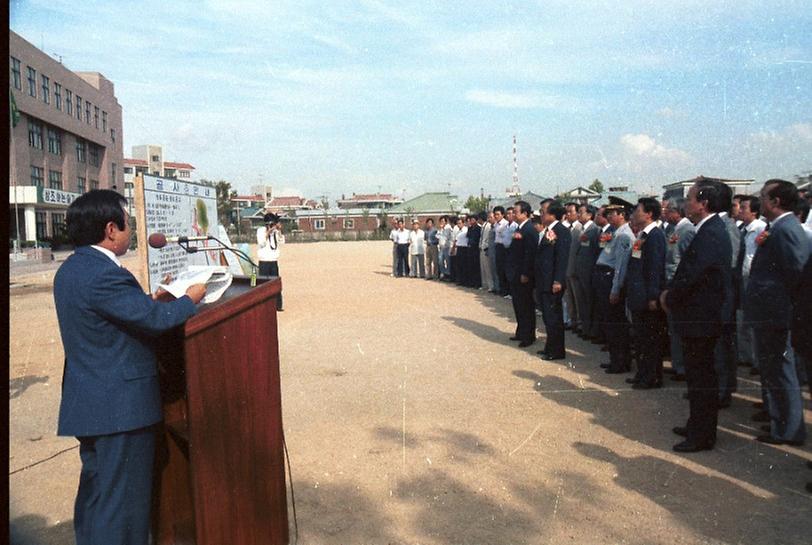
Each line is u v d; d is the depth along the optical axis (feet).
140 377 7.06
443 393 17.10
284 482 8.27
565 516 9.80
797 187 12.59
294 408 15.84
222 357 7.34
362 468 11.87
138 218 17.75
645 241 17.16
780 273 12.72
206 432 7.19
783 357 12.80
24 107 103.09
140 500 7.18
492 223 42.78
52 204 105.81
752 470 11.60
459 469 11.78
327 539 9.13
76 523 7.41
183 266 21.81
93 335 6.86
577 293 25.93
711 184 12.50
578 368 20.02
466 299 39.47
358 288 47.03
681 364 18.43
